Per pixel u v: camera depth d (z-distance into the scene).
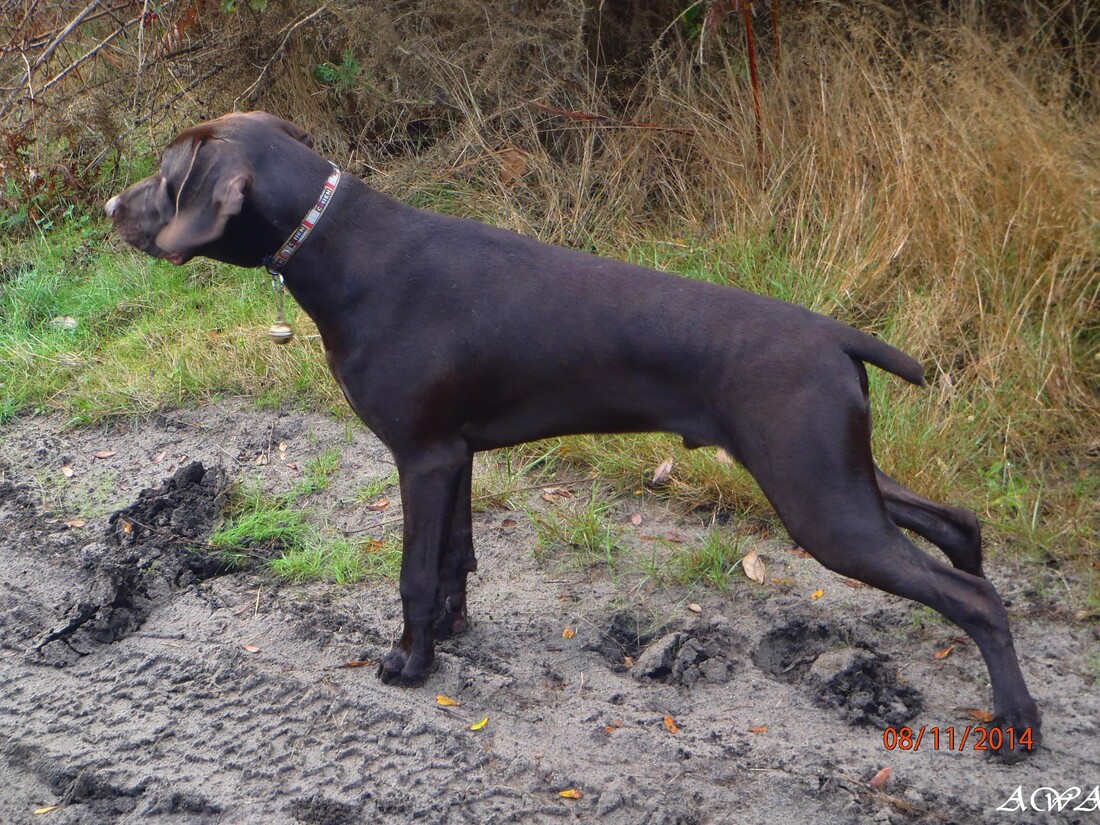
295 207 3.05
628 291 3.02
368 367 3.06
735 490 3.58
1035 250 3.80
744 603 3.36
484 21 4.45
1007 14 4.27
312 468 3.79
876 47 4.26
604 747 3.07
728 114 4.33
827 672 3.16
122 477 3.82
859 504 2.95
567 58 4.45
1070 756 3.02
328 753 3.09
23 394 4.11
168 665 3.29
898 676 3.19
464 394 3.07
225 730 3.14
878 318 3.89
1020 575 3.38
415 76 4.48
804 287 3.94
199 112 4.84
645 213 4.33
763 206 4.10
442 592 3.22
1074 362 3.71
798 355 2.95
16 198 4.86
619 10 4.57
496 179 4.38
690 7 4.25
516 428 3.11
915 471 3.52
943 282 3.87
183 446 3.91
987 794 2.96
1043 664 3.19
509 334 3.04
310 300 3.08
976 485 3.56
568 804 2.98
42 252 4.68
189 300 4.36
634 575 3.45
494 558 3.51
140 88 4.77
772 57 4.36
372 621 3.36
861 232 3.99
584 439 3.75
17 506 3.75
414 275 3.05
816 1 4.34
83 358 4.22
